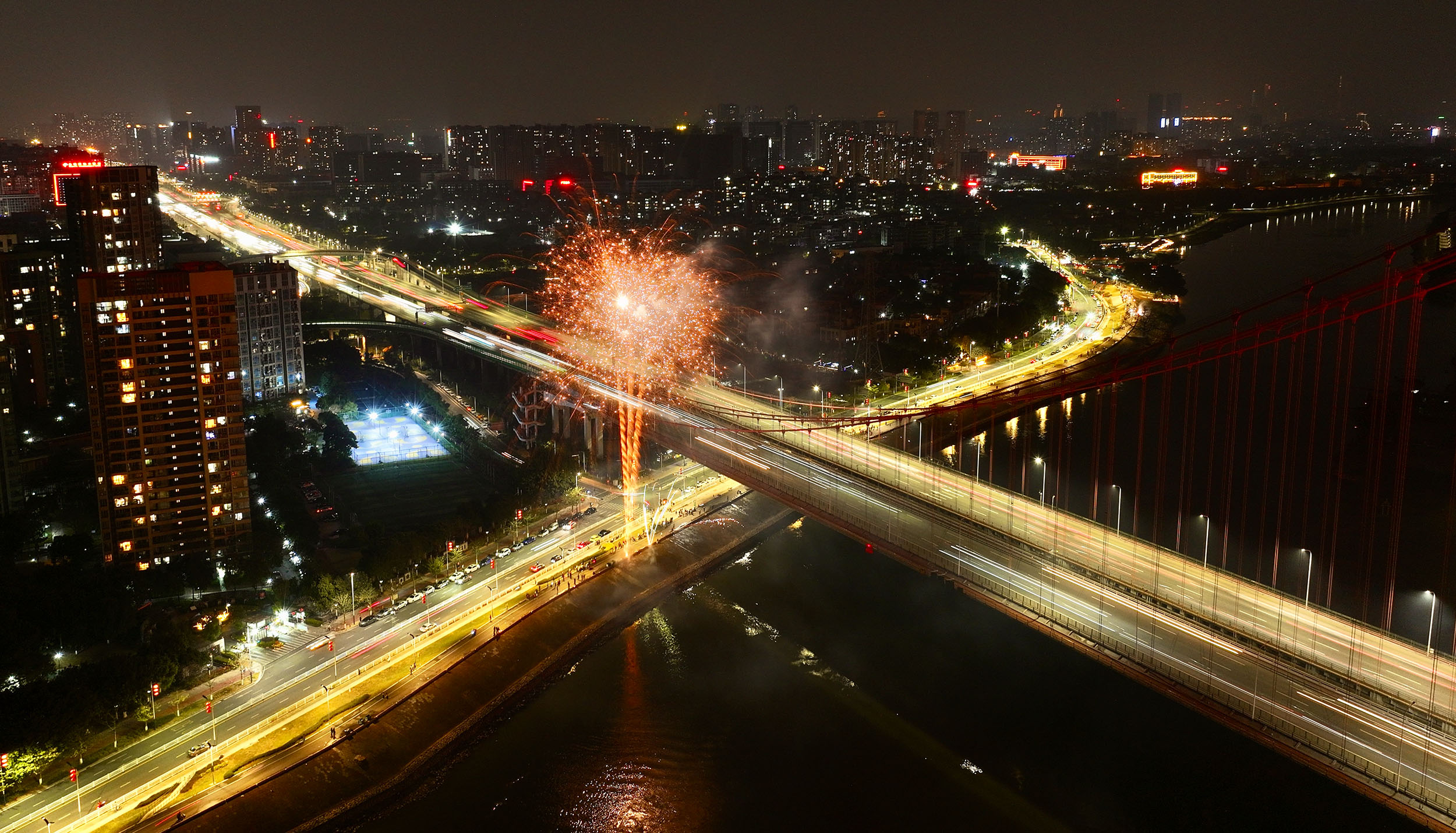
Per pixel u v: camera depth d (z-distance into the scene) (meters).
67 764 190.25
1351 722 155.62
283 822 185.38
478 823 188.88
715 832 185.50
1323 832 176.25
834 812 189.12
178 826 181.00
